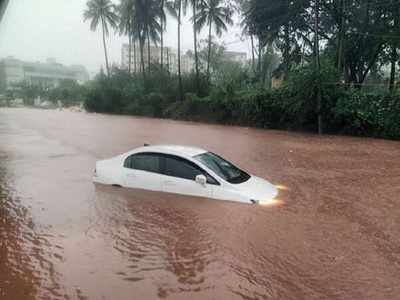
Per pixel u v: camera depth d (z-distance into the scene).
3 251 6.59
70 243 6.91
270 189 9.39
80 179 11.48
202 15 53.97
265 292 5.27
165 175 9.35
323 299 5.12
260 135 27.25
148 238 7.06
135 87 57.00
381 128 27.45
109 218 8.12
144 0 55.22
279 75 44.66
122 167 10.03
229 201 8.59
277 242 6.84
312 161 15.51
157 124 35.91
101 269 5.94
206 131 29.08
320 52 39.03
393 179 12.13
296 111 31.73
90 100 59.94
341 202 9.39
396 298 5.16
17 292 5.32
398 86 30.52
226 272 5.82
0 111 55.09
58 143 19.97
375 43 35.84
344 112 28.69
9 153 16.59
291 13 38.94
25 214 8.45
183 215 8.05
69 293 5.27
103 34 69.25
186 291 5.30
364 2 35.62
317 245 6.75
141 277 5.69
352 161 15.71
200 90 49.84
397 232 7.46
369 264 6.10
